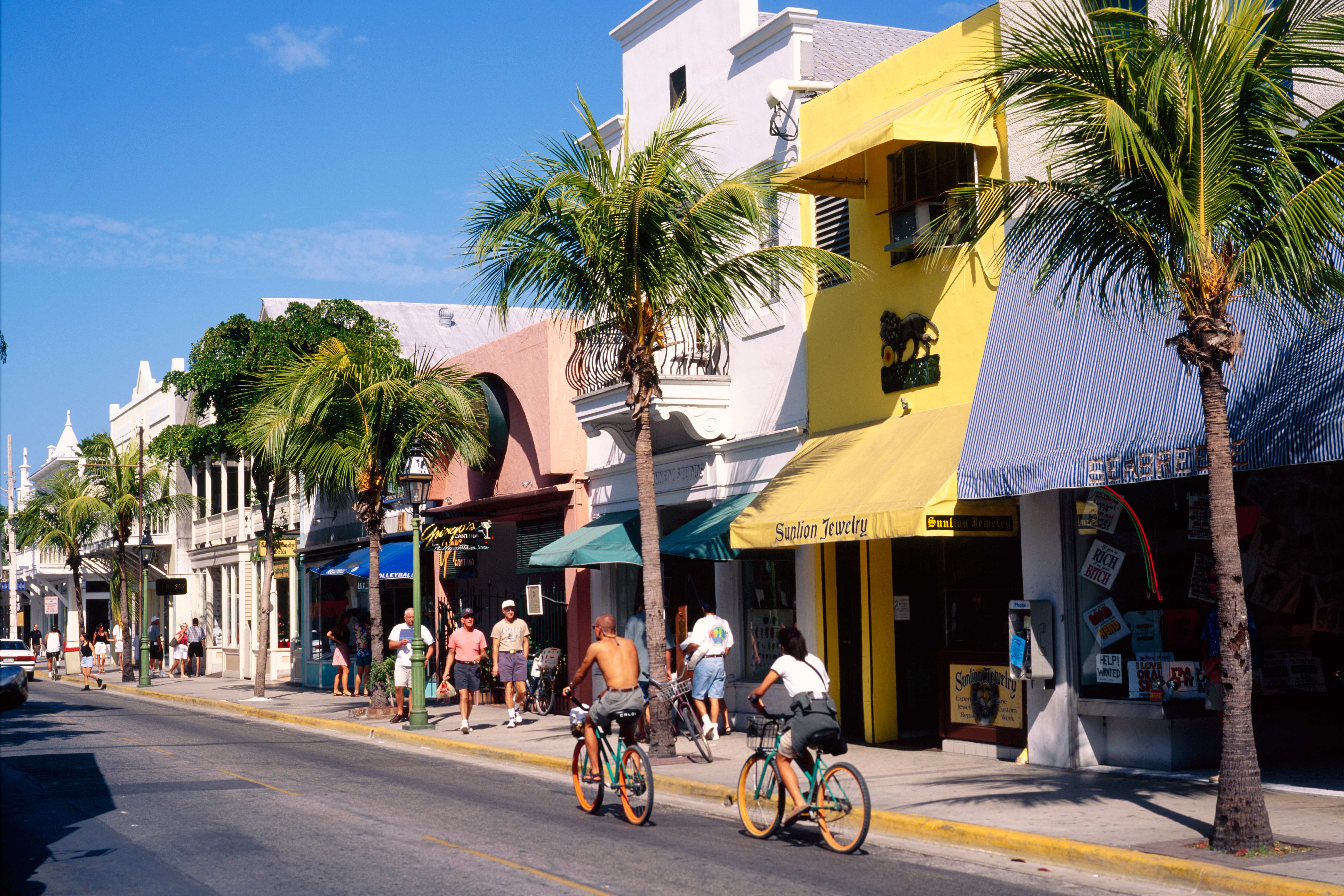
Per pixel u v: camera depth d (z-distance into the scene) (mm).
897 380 15070
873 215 15578
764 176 15297
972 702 14391
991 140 14000
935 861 9258
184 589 39719
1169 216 9062
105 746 18469
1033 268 12922
